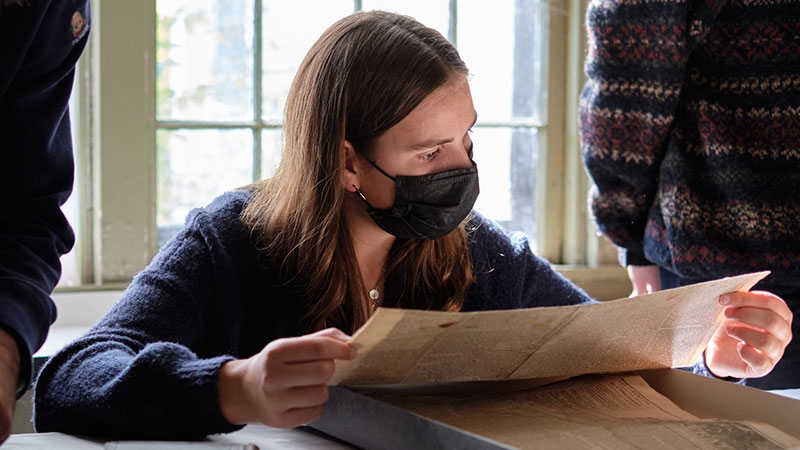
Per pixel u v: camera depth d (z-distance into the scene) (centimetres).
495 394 109
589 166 182
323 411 105
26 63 105
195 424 99
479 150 256
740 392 108
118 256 222
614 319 100
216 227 130
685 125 173
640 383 115
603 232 187
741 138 168
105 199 220
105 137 219
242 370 97
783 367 167
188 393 98
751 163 168
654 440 94
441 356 97
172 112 227
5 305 96
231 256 128
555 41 258
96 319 219
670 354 115
